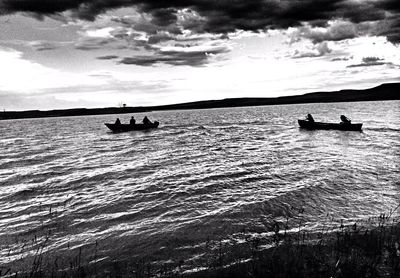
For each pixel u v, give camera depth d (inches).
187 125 3004.4
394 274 201.0
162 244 322.3
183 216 419.5
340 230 322.0
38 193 610.9
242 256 270.4
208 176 686.5
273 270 208.7
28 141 1989.4
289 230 337.4
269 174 673.0
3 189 657.0
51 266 282.0
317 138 1368.1
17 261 299.0
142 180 682.2
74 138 2063.2
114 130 2180.1
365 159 783.1
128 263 279.0
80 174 792.9
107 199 534.0
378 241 262.5
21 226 411.2
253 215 404.2
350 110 4446.4
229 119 3973.9
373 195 464.1
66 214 458.0
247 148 1168.2
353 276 198.1
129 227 387.2
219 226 369.4
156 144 1454.2
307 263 219.9
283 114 4653.1
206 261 269.0
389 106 5575.8
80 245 334.6
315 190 509.7
